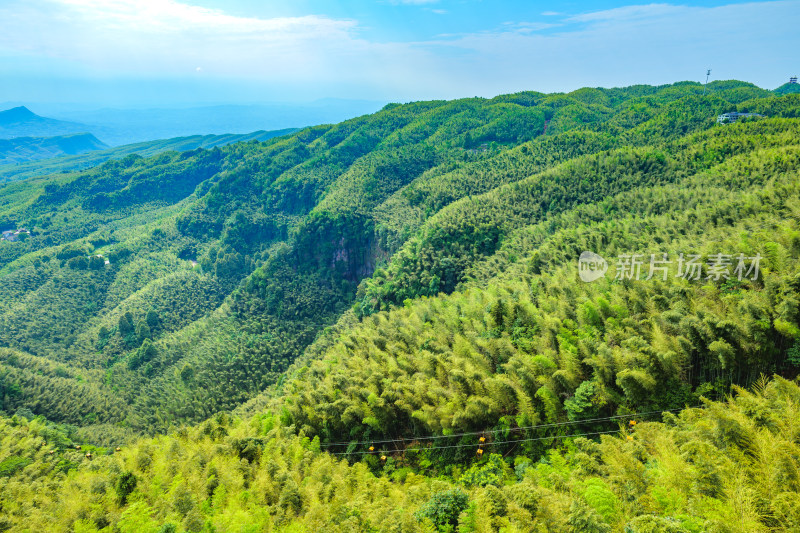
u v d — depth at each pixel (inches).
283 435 1330.0
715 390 927.7
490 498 732.7
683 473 669.9
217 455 1216.2
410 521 765.9
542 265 1957.4
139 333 3902.6
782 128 3105.3
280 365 3095.5
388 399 1295.5
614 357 1024.2
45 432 1903.3
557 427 1035.9
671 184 2588.6
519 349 1258.6
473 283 2289.6
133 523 978.7
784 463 607.2
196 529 921.5
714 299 1123.3
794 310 890.7
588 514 618.2
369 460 1230.3
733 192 2096.5
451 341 1472.7
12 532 1098.7
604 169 3083.2
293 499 987.3
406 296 2591.0
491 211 2935.5
